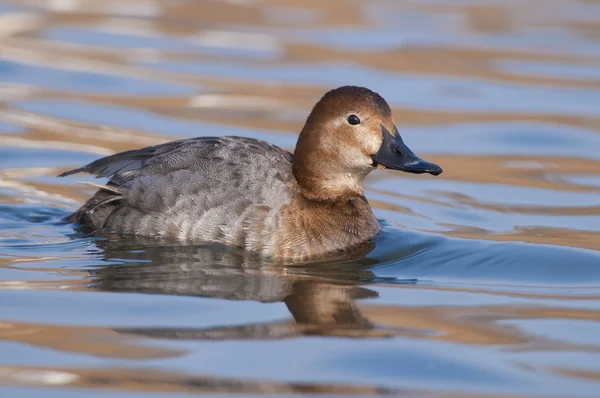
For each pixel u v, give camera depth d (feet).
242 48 70.59
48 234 36.60
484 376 25.22
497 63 69.10
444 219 42.11
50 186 44.60
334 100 36.58
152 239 35.50
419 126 56.65
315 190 37.14
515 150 53.42
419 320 29.17
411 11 81.82
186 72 65.05
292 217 35.53
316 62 67.67
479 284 33.35
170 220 35.29
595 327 28.91
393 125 36.73
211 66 66.54
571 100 61.98
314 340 27.14
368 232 37.68
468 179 48.57
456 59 69.46
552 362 26.17
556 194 46.39
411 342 27.30
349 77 64.64
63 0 80.02
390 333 27.96
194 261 33.91
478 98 61.98
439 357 26.27
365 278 33.55
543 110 59.98
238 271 33.24
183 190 35.27
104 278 31.89
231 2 82.79
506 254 36.76
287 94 61.26
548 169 50.39
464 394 24.11
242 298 30.42
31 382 23.99
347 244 36.52
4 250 34.65
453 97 61.98
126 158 37.04
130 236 35.76
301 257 35.32
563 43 74.08
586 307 30.86
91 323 27.86
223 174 35.45
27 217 39.22
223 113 57.72
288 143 52.47
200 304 29.68
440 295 31.86
